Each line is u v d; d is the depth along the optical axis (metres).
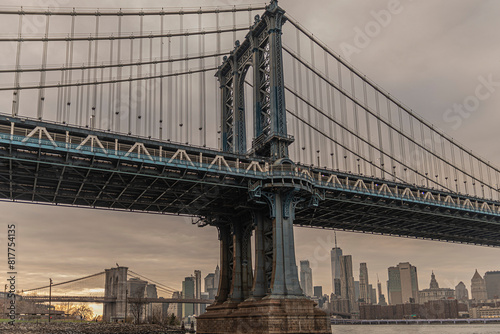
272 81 77.69
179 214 83.44
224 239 87.19
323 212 90.31
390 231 106.88
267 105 79.88
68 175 66.06
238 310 73.44
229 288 85.31
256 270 73.88
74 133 60.81
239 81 89.50
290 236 71.81
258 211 76.38
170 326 152.50
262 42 82.69
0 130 56.78
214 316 80.06
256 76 81.81
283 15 81.94
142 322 169.12
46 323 119.44
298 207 76.12
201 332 83.12
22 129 57.97
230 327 74.56
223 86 93.88
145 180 69.44
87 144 61.31
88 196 72.75
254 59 82.75
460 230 110.25
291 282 69.81
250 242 83.62
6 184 68.38
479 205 101.31
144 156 62.75
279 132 75.56
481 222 103.62
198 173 68.12
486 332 161.75
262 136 78.69
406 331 192.62
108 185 67.94
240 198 76.81
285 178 71.94
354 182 83.19
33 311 173.25
